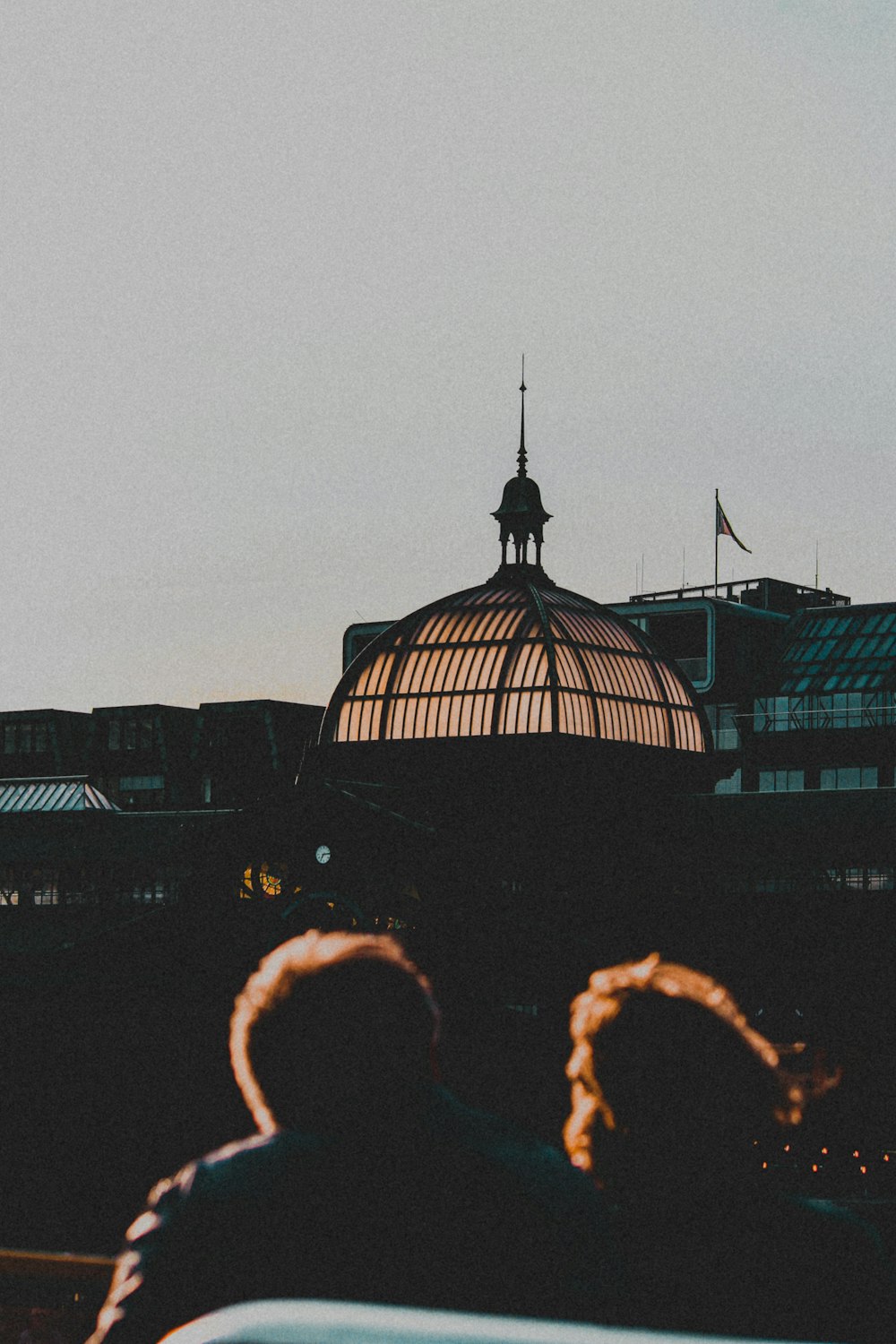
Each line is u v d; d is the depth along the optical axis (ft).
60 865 232.73
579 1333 7.22
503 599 172.24
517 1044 124.88
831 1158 111.86
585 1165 19.16
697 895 155.02
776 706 324.60
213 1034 124.88
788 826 188.65
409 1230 12.10
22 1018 126.62
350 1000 13.21
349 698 172.04
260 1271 11.89
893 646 320.50
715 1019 20.67
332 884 132.46
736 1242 17.15
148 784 391.24
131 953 129.39
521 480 178.70
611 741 157.58
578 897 142.00
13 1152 121.60
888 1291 17.39
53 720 407.64
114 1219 119.03
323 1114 12.67
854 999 132.46
